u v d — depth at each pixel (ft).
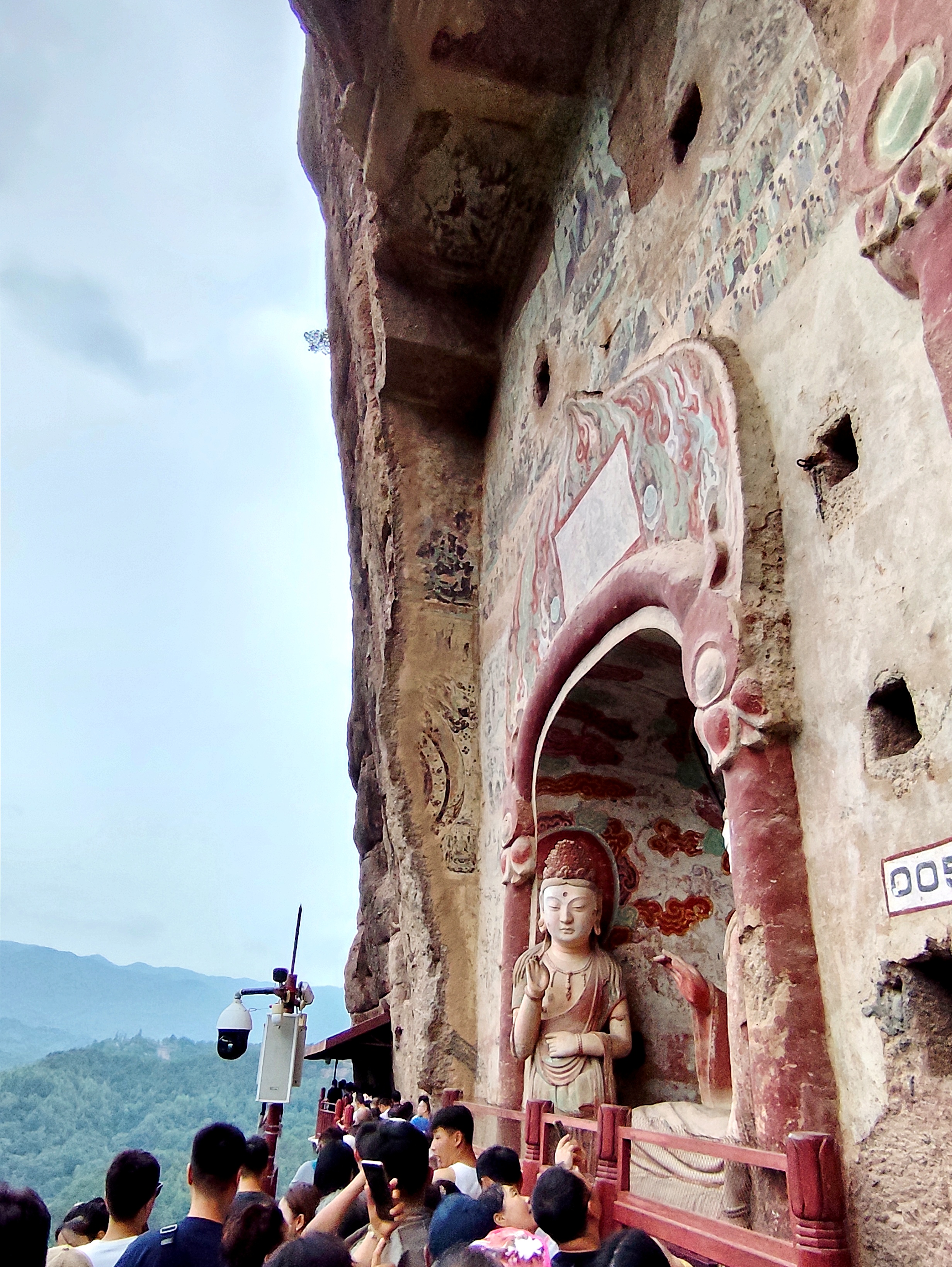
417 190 29.17
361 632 46.29
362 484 35.32
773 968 10.91
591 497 20.36
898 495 10.64
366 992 47.39
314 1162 16.74
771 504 12.98
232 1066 515.91
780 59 15.06
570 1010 20.71
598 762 23.11
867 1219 9.45
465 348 31.71
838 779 10.98
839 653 11.28
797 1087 10.36
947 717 9.43
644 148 20.57
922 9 10.66
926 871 9.38
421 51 24.52
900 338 10.98
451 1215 9.34
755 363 14.28
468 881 27.76
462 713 29.91
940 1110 8.97
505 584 28.40
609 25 23.50
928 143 10.11
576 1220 8.80
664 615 16.12
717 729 12.46
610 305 21.61
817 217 13.21
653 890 22.79
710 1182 15.10
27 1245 6.57
